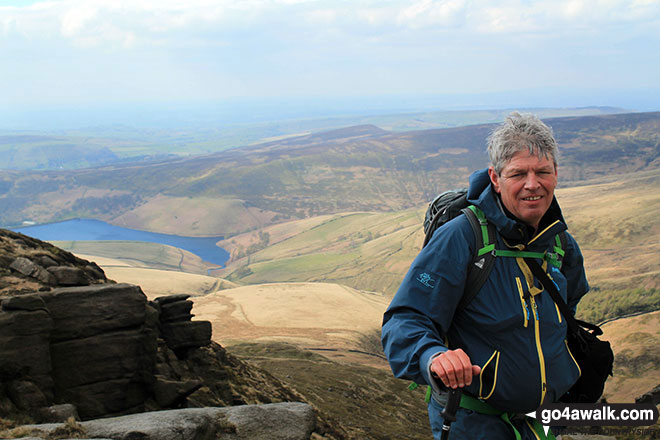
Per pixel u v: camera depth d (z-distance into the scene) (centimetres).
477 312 254
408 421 6875
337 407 6119
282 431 544
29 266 1181
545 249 262
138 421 495
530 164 246
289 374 8544
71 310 1051
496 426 250
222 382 1645
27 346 943
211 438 509
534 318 250
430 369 218
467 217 264
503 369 246
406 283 260
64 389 1014
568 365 257
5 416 851
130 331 1102
